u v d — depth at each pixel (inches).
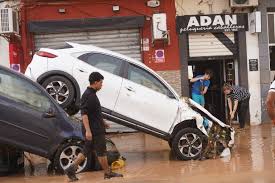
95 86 358.9
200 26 662.5
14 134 385.1
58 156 391.2
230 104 619.8
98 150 359.3
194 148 442.6
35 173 410.9
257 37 674.2
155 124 436.8
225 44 674.2
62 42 660.1
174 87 662.5
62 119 394.6
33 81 395.2
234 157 442.3
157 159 455.2
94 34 661.9
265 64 676.1
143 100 434.0
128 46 663.8
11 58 649.0
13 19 625.9
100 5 658.8
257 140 538.0
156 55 661.3
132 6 660.7
